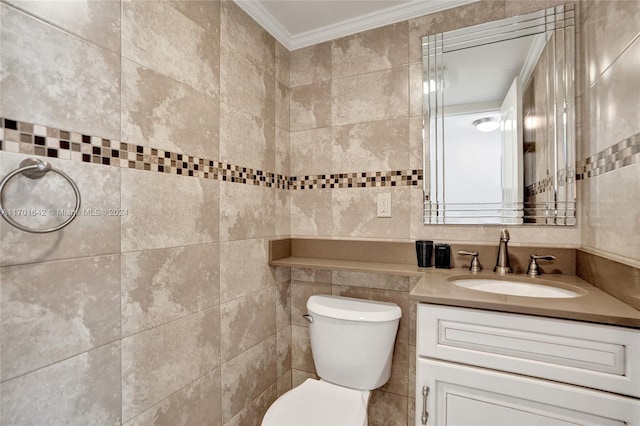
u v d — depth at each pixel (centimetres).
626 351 82
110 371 91
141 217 101
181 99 115
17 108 73
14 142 72
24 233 74
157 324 106
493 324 96
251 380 151
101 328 89
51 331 79
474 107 146
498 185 142
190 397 118
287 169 183
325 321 143
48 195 78
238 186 144
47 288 78
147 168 102
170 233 110
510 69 140
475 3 146
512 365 94
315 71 180
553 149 133
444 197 151
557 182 133
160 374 106
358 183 169
